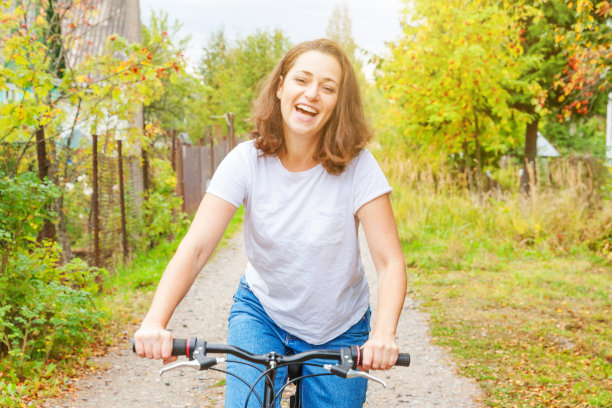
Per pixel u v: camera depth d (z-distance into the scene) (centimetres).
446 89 1856
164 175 1162
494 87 1772
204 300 798
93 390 500
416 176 1490
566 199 1206
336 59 229
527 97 1864
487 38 1750
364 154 238
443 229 1230
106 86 827
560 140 3162
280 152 235
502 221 1220
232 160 235
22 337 510
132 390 504
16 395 467
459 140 1969
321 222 230
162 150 1300
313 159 233
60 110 817
